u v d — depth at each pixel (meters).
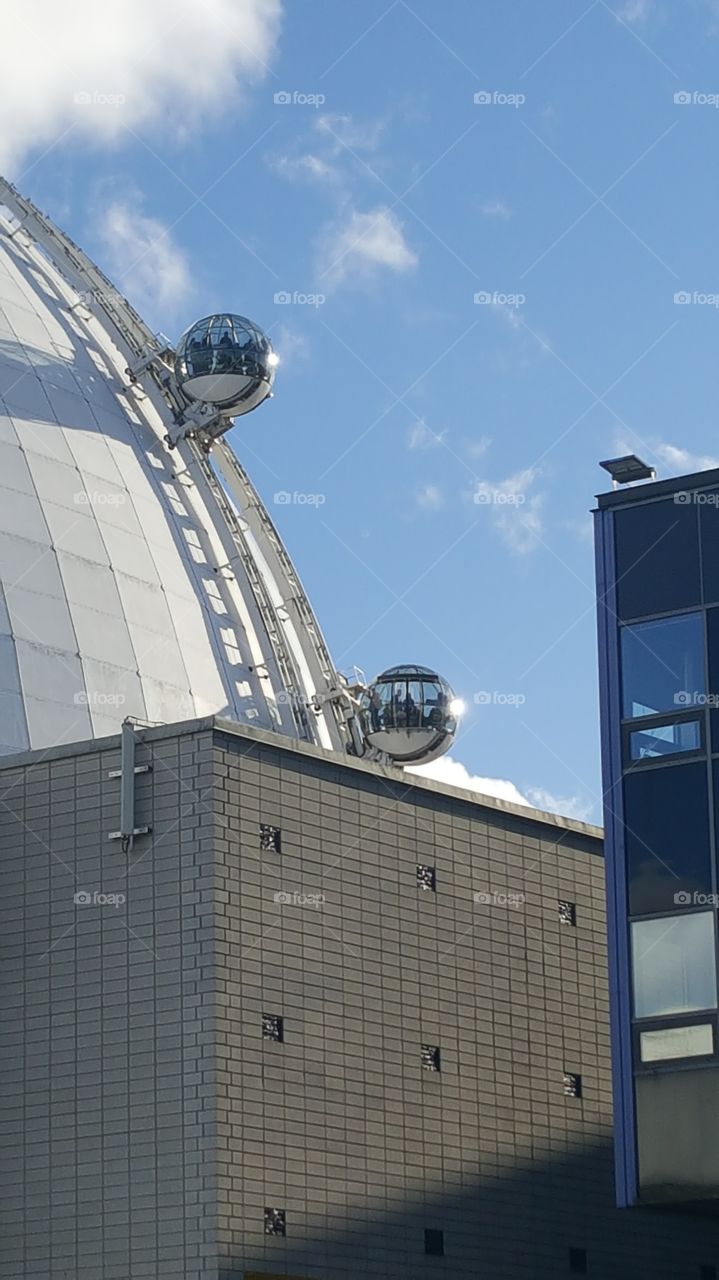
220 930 86.94
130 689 109.44
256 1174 85.50
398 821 96.69
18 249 132.25
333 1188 88.56
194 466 125.44
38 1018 89.56
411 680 114.44
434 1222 92.94
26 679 105.81
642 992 81.50
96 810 90.75
